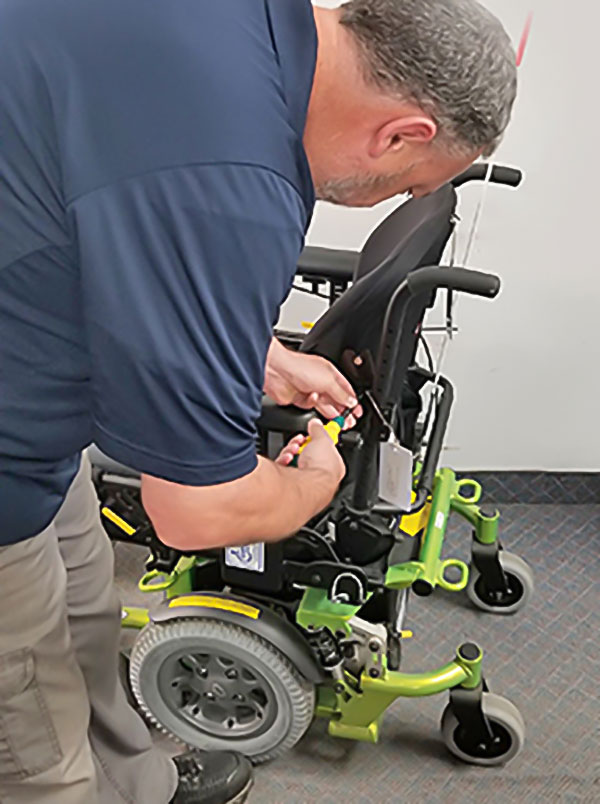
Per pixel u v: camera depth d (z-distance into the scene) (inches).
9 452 31.8
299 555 51.2
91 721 47.3
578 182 61.6
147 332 26.4
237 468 30.3
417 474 58.2
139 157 25.1
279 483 34.5
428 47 26.6
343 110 28.0
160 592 69.8
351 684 54.2
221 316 27.0
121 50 25.5
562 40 55.7
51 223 26.4
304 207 28.2
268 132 25.8
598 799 56.9
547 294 67.7
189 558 56.9
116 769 48.1
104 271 25.8
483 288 39.6
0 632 37.7
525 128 59.6
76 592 45.2
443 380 59.6
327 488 38.8
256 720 56.6
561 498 79.9
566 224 63.8
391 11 26.9
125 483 51.1
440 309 68.7
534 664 65.7
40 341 29.0
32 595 37.7
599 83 57.1
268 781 58.1
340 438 45.3
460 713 54.8
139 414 28.3
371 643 51.6
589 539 76.2
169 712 58.1
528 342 70.6
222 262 26.1
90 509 45.9
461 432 77.1
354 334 43.9
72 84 25.6
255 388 29.6
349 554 50.9
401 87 27.0
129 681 62.0
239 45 25.7
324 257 53.1
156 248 25.5
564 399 74.0
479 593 69.6
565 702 63.1
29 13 26.5
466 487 79.5
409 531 56.0
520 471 79.4
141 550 73.2
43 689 39.7
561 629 68.4
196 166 25.0
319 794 57.4
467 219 64.6
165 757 51.4
